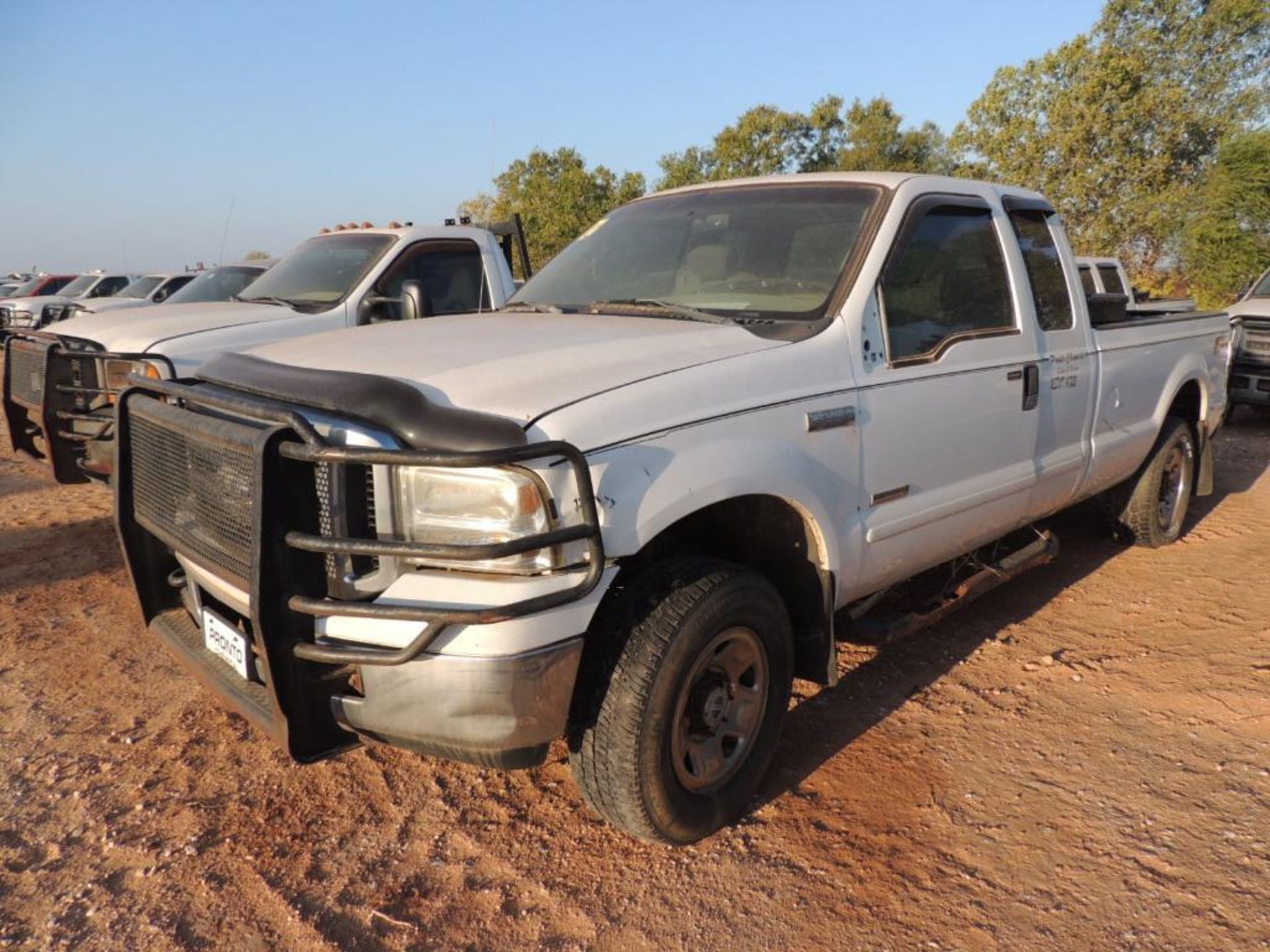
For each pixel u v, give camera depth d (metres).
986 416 3.84
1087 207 27.23
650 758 2.66
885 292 3.47
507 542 2.25
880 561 3.43
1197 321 5.79
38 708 3.88
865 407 3.25
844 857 2.89
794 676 3.25
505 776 3.37
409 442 2.40
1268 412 11.29
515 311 3.92
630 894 2.75
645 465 2.56
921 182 3.80
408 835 3.04
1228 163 24.19
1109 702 3.85
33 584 5.36
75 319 7.04
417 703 2.41
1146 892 2.70
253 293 7.51
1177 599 4.97
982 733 3.62
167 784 3.32
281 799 3.23
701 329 3.17
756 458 2.83
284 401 2.70
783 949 2.52
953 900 2.69
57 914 2.67
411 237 7.29
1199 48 30.42
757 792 3.24
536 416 2.45
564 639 2.43
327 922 2.64
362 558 2.49
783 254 3.63
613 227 4.36
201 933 2.60
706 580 2.75
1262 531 6.15
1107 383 4.77
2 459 8.92
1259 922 2.56
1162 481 5.69
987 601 5.05
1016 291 4.12
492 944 2.56
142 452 3.10
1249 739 3.49
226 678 2.79
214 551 2.70
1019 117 27.81
